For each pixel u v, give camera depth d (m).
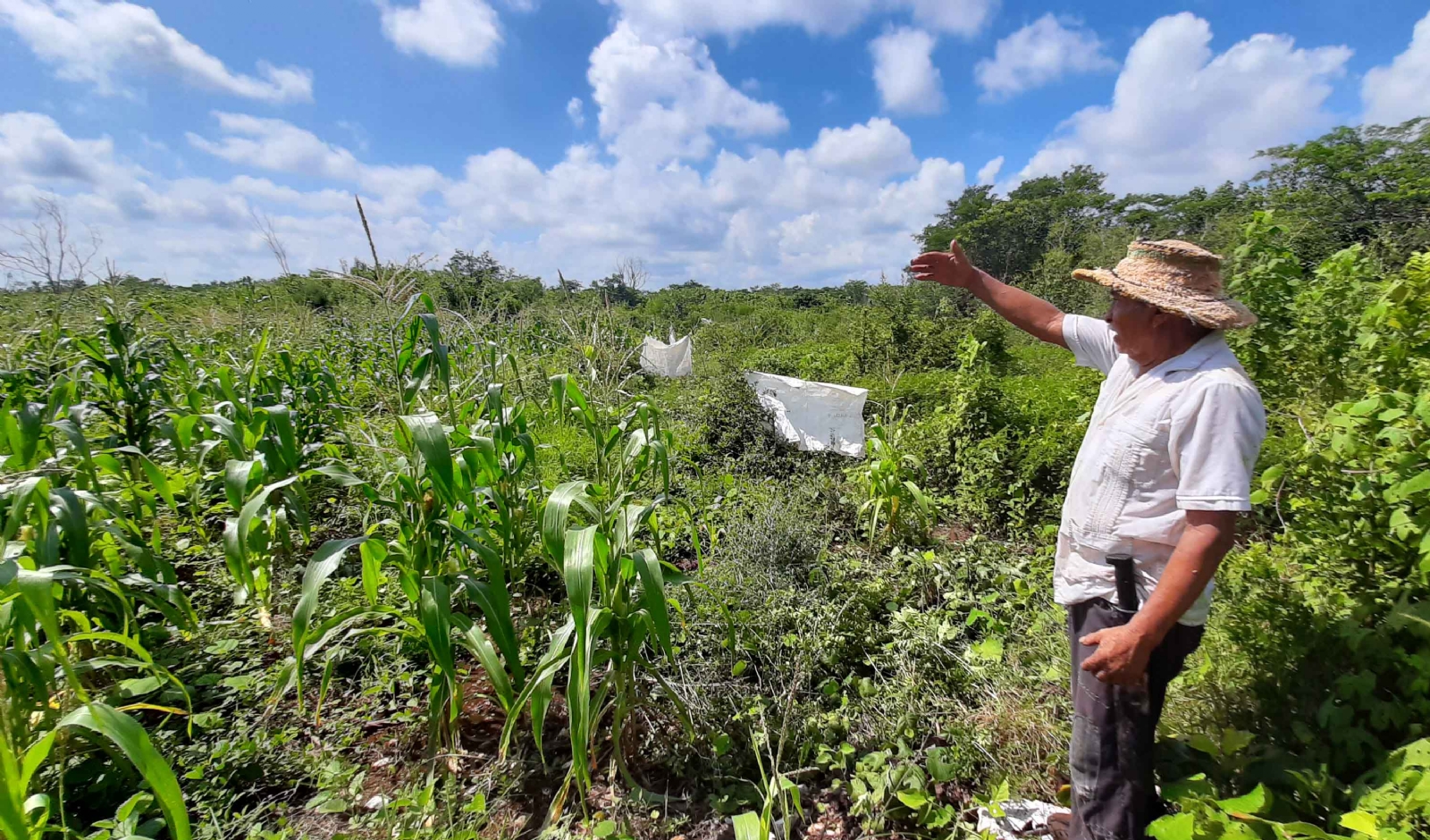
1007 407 6.33
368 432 3.97
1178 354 1.80
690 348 11.10
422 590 2.21
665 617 2.19
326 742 2.52
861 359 12.66
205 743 2.42
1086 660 1.78
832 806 2.36
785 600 3.32
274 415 3.15
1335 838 1.43
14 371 3.72
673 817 2.30
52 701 2.24
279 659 3.08
